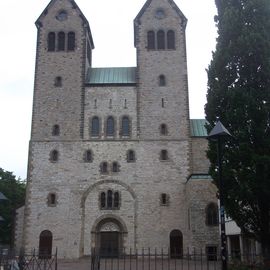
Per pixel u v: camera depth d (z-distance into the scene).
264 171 30.31
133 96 62.94
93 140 60.97
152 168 59.91
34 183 59.28
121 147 60.72
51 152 60.47
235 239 52.16
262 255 28.67
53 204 58.53
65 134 61.25
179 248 57.00
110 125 61.84
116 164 60.09
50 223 57.91
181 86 63.41
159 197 58.78
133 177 59.56
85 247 57.25
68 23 66.06
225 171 31.89
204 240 52.94
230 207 32.09
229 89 33.34
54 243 57.25
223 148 32.72
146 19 66.31
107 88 63.25
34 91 62.94
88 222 58.09
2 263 32.19
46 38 65.31
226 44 35.47
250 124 31.98
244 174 31.00
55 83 63.34
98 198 58.91
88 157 60.41
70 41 65.38
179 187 59.16
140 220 57.97
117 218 58.09
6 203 85.06
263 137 31.59
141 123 61.72
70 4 66.88
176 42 65.38
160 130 61.47
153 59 64.44
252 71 33.56
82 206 58.59
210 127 34.59
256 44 33.38
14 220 61.00
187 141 60.94
